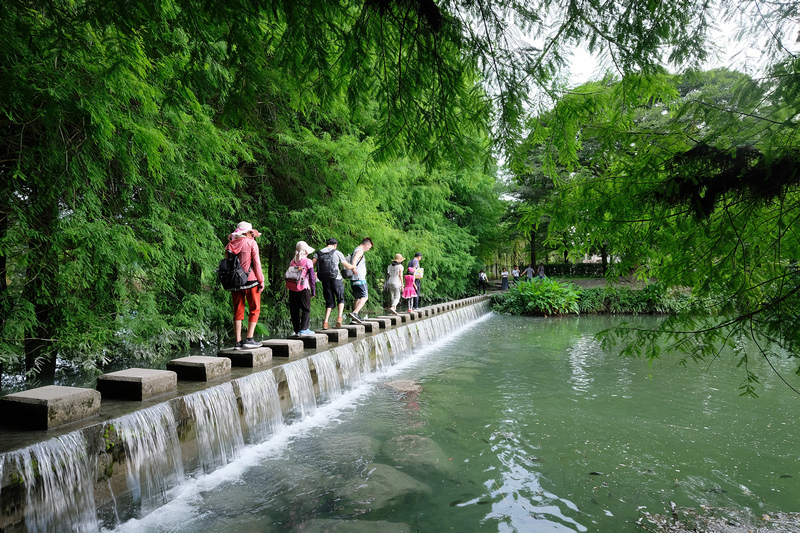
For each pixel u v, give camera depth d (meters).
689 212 2.24
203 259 9.00
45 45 3.07
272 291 12.47
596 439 4.62
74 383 6.70
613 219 2.45
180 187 8.32
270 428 4.93
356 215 12.17
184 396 3.90
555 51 2.28
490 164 2.89
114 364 8.05
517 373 7.91
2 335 6.14
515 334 13.40
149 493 3.46
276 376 5.16
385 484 3.62
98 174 6.50
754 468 3.93
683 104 2.08
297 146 10.76
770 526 3.00
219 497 3.47
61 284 6.82
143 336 8.25
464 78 2.46
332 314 14.95
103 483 3.12
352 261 8.85
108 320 7.61
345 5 2.26
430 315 12.91
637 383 7.08
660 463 4.04
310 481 3.71
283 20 2.33
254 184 11.91
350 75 2.61
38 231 6.37
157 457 3.55
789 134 1.87
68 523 2.88
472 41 2.29
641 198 2.30
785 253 2.20
